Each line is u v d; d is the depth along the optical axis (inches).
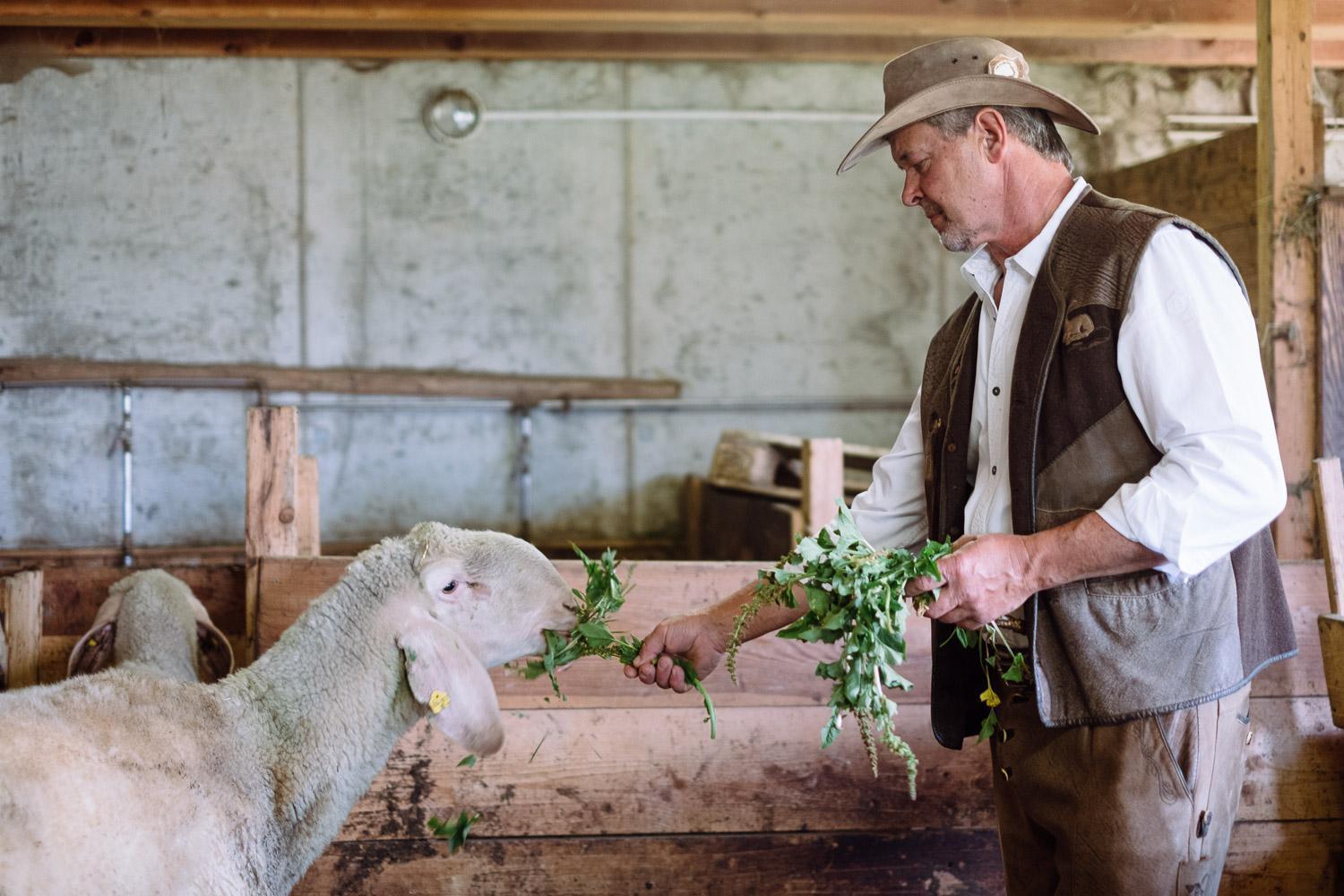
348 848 91.9
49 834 54.8
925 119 67.6
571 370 286.5
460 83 280.4
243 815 63.4
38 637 100.0
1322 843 97.9
